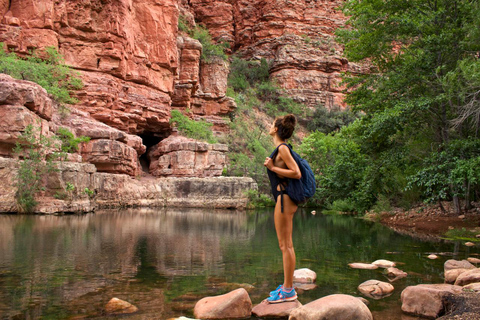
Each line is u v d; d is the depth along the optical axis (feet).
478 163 33.83
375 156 55.16
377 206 55.72
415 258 19.33
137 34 95.96
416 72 44.14
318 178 90.22
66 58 80.64
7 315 9.37
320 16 201.67
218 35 209.05
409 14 46.83
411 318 9.96
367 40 50.16
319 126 174.70
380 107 50.98
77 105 78.74
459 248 23.17
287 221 10.82
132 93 90.43
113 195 64.49
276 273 15.01
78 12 81.41
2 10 75.41
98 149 63.82
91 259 17.01
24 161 43.34
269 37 200.34
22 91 44.73
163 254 19.04
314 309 9.37
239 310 10.18
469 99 39.11
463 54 43.91
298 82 188.24
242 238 27.14
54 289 11.89
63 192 46.24
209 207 77.61
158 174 87.66
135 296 11.37
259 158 122.11
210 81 140.67
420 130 47.34
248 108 166.09
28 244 21.02
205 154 86.33
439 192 36.27
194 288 12.48
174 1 105.19
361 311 9.50
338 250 22.09
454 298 10.08
